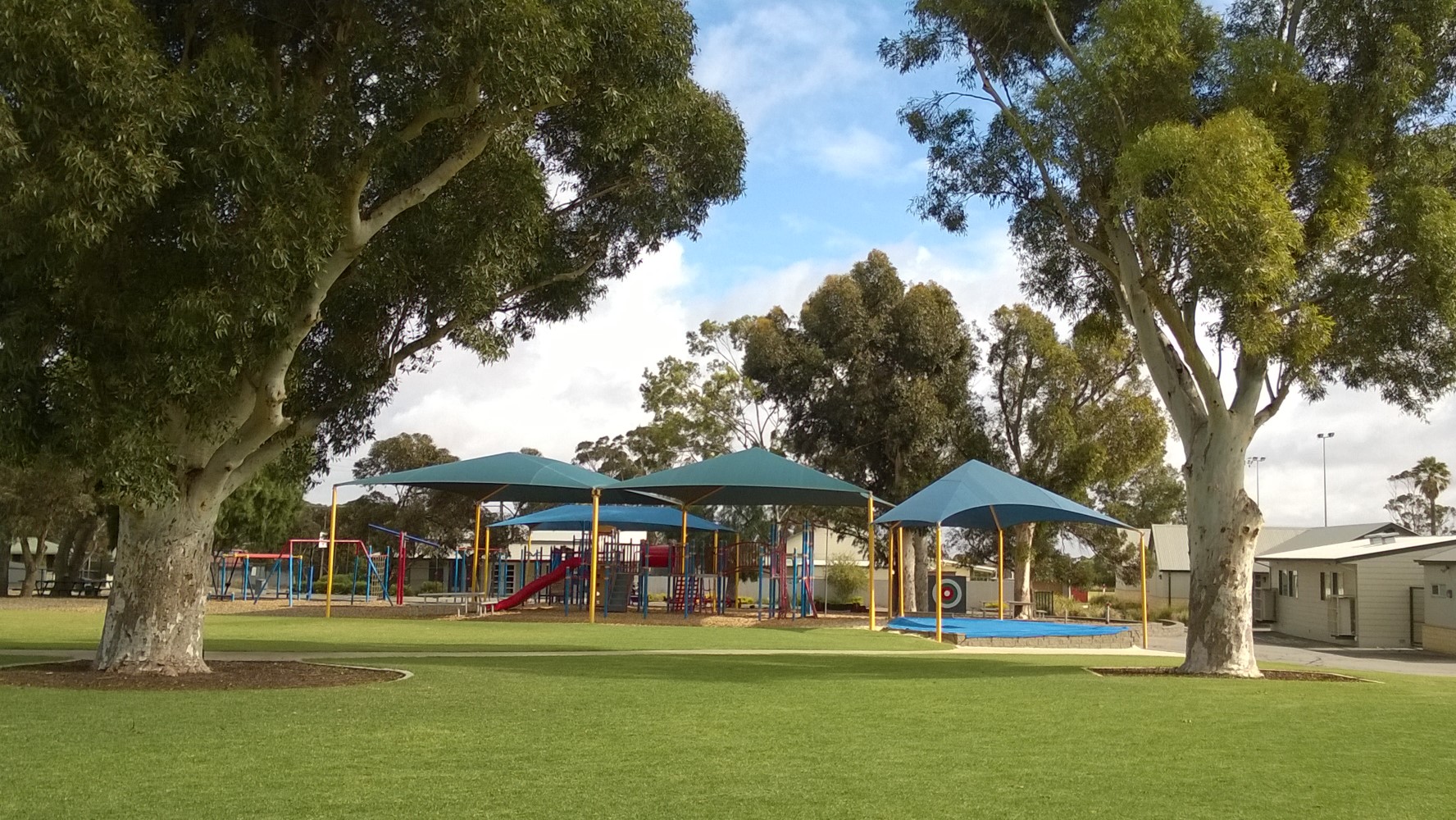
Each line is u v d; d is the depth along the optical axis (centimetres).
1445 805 765
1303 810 741
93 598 4566
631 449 6209
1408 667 2727
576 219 1823
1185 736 1078
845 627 3362
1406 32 1639
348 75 1406
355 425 1788
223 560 4903
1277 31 1867
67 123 1133
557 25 1313
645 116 1529
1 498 4184
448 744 950
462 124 1485
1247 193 1520
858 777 829
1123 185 1648
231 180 1228
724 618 3525
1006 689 1529
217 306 1232
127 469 1257
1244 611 1833
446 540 7406
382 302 1630
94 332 1298
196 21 1433
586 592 4069
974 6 1942
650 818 681
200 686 1380
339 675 1545
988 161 2056
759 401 5178
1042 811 722
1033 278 2250
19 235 1153
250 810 686
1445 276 1631
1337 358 1819
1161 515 7675
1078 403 4781
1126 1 1708
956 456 4812
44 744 917
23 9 1081
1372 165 1761
